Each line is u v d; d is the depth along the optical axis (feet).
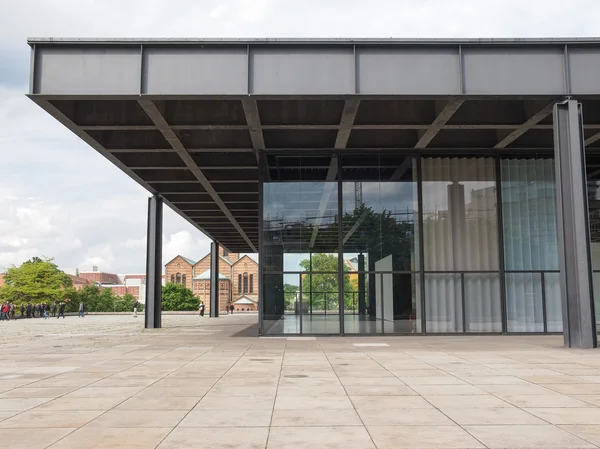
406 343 59.72
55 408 25.93
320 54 53.36
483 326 71.56
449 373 36.35
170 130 62.13
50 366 41.52
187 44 52.49
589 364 40.65
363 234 71.61
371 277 71.15
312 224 71.67
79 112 60.54
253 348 55.31
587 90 53.52
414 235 71.82
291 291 70.90
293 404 26.48
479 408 25.34
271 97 53.11
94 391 30.37
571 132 54.29
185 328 100.94
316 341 63.52
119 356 48.57
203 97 52.95
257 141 67.56
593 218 72.79
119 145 69.41
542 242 73.05
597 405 25.88
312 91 52.90
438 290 71.77
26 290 306.35
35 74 52.11
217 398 28.07
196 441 20.08
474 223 72.95
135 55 52.75
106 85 52.21
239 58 53.06
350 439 20.21
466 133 70.33
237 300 460.14
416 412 24.57
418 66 53.31
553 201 73.61
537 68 53.67
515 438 20.20
